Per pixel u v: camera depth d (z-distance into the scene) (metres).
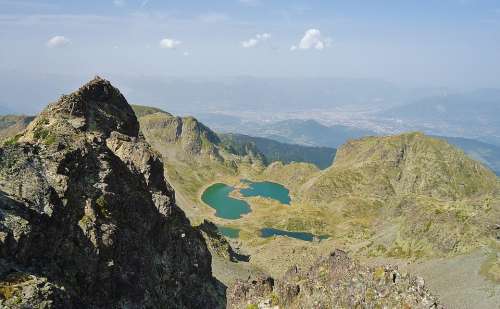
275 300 85.75
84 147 97.50
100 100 154.75
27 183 79.00
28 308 61.16
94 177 96.06
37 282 65.25
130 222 103.31
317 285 81.94
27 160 83.38
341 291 73.81
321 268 90.81
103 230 88.75
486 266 192.38
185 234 139.12
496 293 171.38
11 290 62.16
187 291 120.44
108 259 87.44
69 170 88.75
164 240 121.06
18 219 70.81
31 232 71.50
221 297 137.75
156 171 145.12
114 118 153.62
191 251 136.75
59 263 76.81
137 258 100.31
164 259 115.56
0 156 81.25
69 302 69.12
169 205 136.12
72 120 133.00
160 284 107.12
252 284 105.50
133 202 107.06
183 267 125.50
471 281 185.12
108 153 106.12
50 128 100.88
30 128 114.50
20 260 68.88
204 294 129.00
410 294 65.44
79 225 84.69
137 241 103.00
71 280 77.12
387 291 67.81
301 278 91.31
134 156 141.50
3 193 73.94
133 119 166.62
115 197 97.31
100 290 83.81
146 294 97.69
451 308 172.25
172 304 108.19
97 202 92.31
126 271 93.88
